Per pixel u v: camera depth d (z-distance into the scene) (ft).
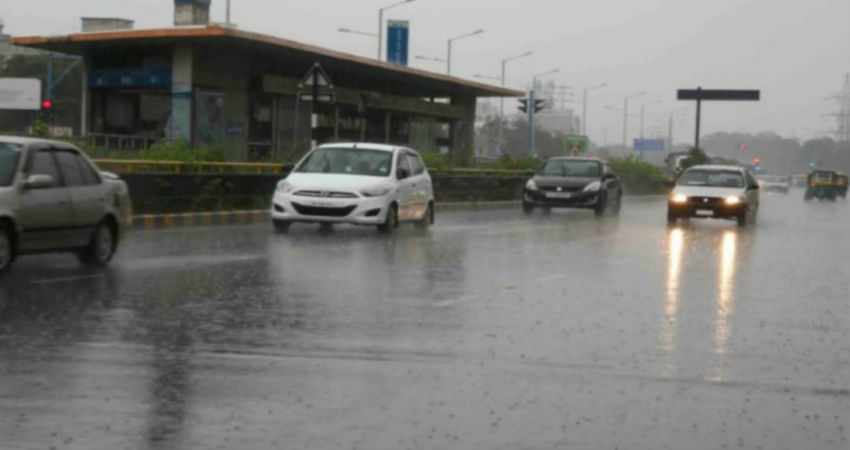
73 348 31.65
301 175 77.61
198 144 135.33
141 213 84.38
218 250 62.64
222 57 140.15
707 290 50.70
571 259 64.34
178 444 21.89
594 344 34.81
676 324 39.55
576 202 118.21
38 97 227.61
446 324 38.04
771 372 31.12
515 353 32.89
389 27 228.22
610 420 24.79
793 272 61.11
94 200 51.49
